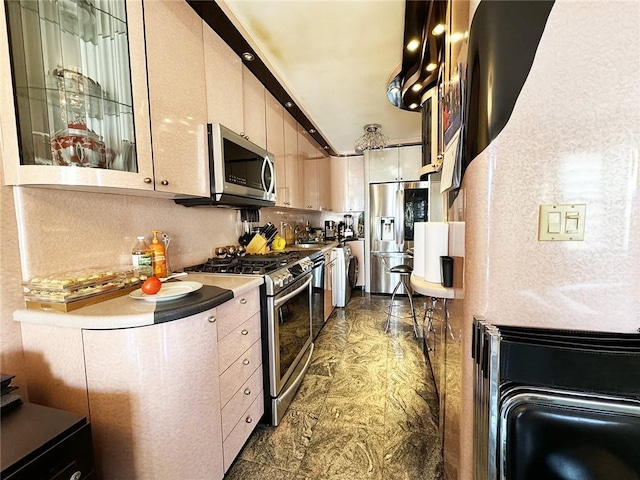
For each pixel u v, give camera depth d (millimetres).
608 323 773
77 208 1273
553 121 767
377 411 1818
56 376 1052
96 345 1001
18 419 743
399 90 2678
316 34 1936
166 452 1060
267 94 2525
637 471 697
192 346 1123
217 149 1667
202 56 1630
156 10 1311
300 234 4453
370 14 1744
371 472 1379
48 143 1088
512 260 823
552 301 803
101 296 1164
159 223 1714
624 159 739
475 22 827
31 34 1036
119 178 1149
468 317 900
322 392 2031
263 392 1706
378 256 4602
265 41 2012
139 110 1221
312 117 3496
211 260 2076
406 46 2039
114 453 1032
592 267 774
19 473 594
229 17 1668
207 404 1195
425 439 1581
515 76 778
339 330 3162
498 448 760
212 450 1229
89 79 1178
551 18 745
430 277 1361
